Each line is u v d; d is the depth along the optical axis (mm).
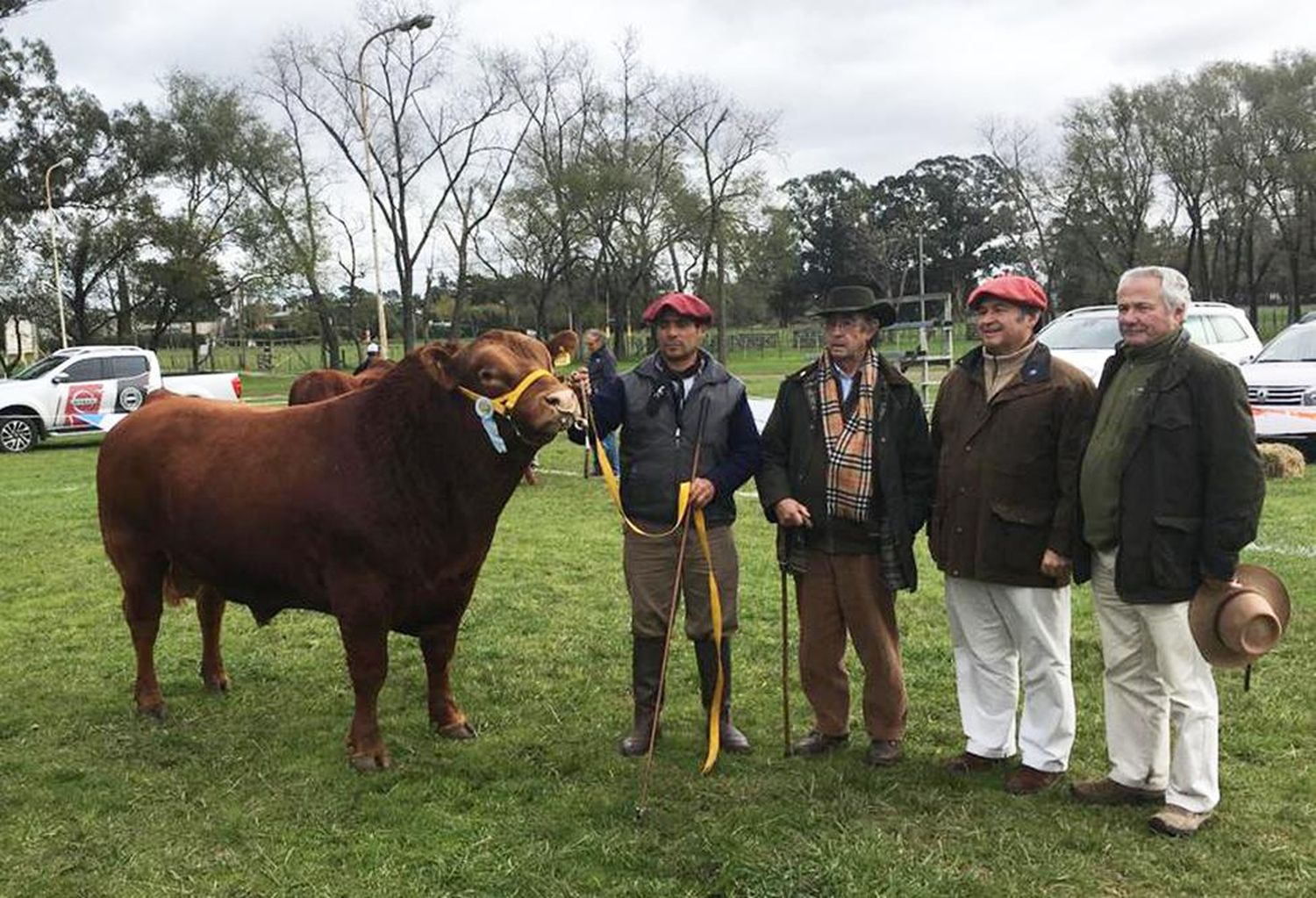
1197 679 3748
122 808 4137
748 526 9758
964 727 4363
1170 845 3668
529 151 49125
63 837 3885
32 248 40312
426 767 4496
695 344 4438
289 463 4473
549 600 7293
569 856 3678
